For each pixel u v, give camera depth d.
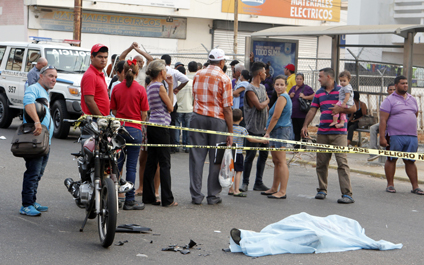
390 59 25.69
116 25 28.73
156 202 6.84
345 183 7.47
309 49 32.41
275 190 7.77
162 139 6.62
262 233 5.20
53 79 5.97
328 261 4.74
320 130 7.67
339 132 7.52
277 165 7.66
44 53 13.23
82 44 28.14
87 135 5.75
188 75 11.50
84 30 28.06
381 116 8.41
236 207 6.90
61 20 27.77
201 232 5.60
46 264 4.36
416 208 7.33
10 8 28.12
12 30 28.14
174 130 11.35
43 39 14.50
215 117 6.84
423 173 10.20
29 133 5.69
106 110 6.11
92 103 5.89
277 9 31.17
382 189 8.65
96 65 5.97
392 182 8.45
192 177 6.96
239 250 4.94
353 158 11.86
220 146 6.79
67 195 7.03
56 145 11.63
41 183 7.66
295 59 13.88
